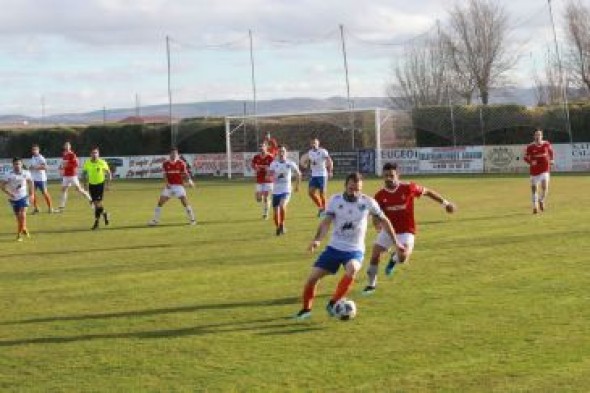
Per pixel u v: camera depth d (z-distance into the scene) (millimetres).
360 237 10484
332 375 7977
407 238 12164
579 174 37938
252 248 17062
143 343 9453
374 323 10008
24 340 9742
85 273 14539
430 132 46812
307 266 14562
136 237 19625
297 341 9320
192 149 53406
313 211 25047
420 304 10953
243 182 42312
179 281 13391
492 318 9977
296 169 20391
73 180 28516
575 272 12781
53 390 7820
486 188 31625
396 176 12320
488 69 58375
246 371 8211
